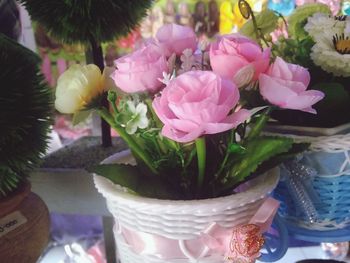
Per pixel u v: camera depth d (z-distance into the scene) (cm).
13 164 33
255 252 27
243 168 29
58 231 65
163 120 24
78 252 43
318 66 36
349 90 36
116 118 27
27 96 34
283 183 36
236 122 24
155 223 28
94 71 28
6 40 35
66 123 60
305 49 36
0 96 32
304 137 33
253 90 28
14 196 36
